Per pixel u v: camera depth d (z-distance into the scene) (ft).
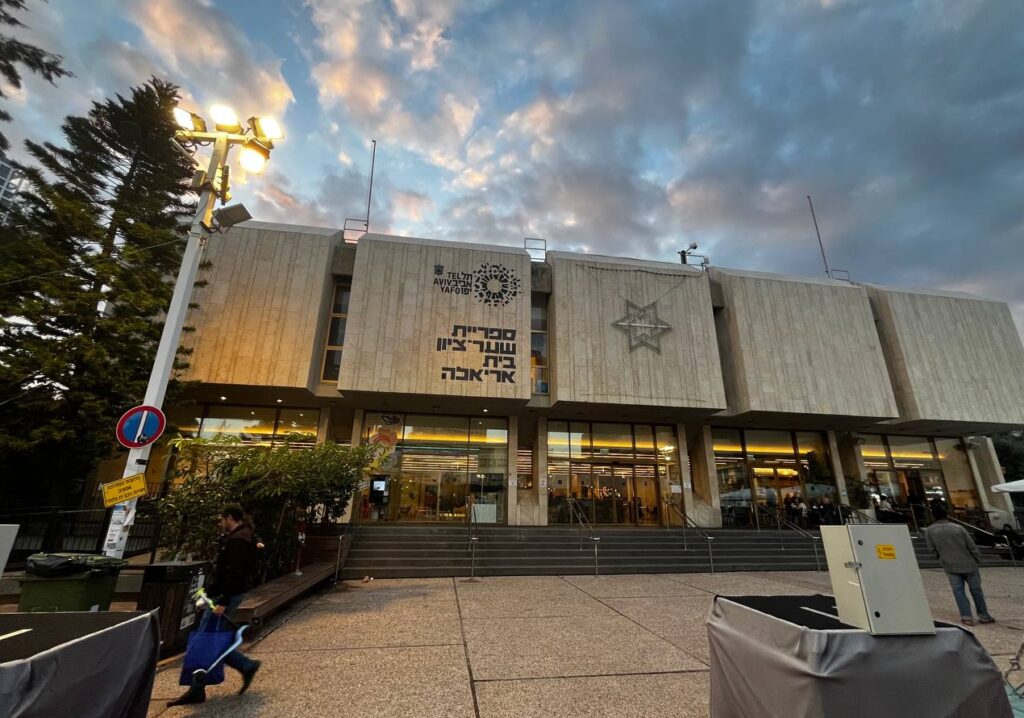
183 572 17.49
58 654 5.90
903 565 8.04
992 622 22.61
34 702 5.41
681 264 63.87
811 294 62.69
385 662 16.37
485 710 12.70
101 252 44.80
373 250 54.90
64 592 15.64
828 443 67.72
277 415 55.98
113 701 6.86
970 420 61.00
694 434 66.39
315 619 22.43
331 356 55.62
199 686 12.68
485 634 20.04
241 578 14.39
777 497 64.80
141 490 19.69
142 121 59.57
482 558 40.27
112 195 56.85
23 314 38.24
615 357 56.13
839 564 8.39
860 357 60.85
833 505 63.72
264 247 53.36
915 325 64.39
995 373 63.82
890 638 7.55
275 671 15.37
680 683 14.61
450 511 56.70
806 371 59.26
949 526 23.91
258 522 26.50
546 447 60.39
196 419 54.60
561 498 59.47
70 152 55.72
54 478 41.27
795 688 7.49
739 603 9.81
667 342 57.62
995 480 70.03
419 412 59.11
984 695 7.49
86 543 31.83
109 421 38.75
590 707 12.91
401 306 53.52
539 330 60.13
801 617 8.50
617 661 16.61
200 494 25.25
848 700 7.05
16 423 37.88
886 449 69.05
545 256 63.10
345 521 52.31
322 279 53.47
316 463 31.09
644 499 61.05
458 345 53.31
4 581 22.66
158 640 8.25
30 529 31.22
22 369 36.55
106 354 39.22
